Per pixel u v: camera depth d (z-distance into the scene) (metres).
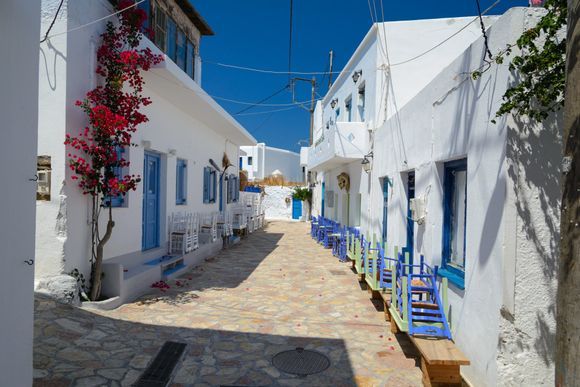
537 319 3.53
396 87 10.31
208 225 12.30
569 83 1.98
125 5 6.93
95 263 6.42
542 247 3.53
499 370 3.63
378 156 9.75
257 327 5.89
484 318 3.98
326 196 18.81
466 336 4.41
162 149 9.41
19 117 3.04
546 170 3.55
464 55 4.68
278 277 9.38
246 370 4.50
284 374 4.43
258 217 22.05
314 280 9.12
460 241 5.20
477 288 4.16
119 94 6.53
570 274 1.90
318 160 14.58
